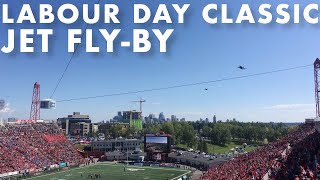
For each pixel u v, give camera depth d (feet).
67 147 581.53
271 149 330.95
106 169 489.67
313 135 289.94
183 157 533.14
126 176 423.23
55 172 456.45
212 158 503.61
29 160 469.16
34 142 531.50
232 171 279.28
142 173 446.19
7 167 422.82
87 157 598.34
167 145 539.70
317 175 130.82
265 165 232.32
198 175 420.36
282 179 173.78
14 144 490.08
